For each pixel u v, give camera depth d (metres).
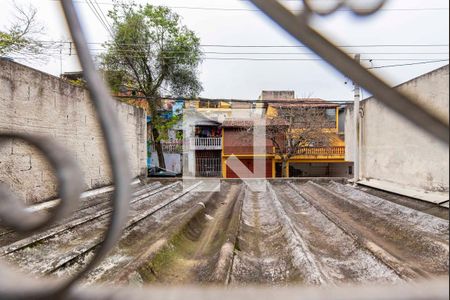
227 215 6.62
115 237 0.58
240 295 0.80
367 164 9.62
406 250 3.82
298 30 0.67
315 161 20.62
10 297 0.71
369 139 9.48
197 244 4.55
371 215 5.57
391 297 0.76
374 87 0.68
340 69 0.68
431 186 6.62
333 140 20.38
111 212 0.57
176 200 7.68
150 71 19.06
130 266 2.89
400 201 6.67
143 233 4.73
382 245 4.07
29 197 6.04
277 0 0.67
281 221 5.32
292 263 3.30
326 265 3.32
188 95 20.06
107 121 0.59
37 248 3.76
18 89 5.95
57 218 0.58
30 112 6.25
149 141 21.28
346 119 11.86
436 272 3.01
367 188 8.96
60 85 7.19
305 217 6.21
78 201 0.59
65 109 7.36
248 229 5.25
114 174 0.57
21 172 5.88
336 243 4.21
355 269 3.24
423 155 6.87
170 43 18.91
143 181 11.36
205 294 0.80
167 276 3.15
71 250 3.71
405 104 0.68
